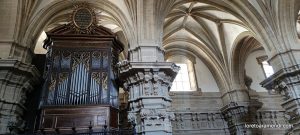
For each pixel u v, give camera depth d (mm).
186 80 20781
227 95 19594
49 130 10461
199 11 18562
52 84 11703
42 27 13688
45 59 14172
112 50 13508
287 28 13891
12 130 10242
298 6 14430
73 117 10914
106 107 11336
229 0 15531
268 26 14211
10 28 12039
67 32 13328
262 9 14547
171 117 11430
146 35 12812
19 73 11188
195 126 18859
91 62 12672
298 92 12367
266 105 20344
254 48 22016
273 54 13703
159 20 13562
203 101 19938
